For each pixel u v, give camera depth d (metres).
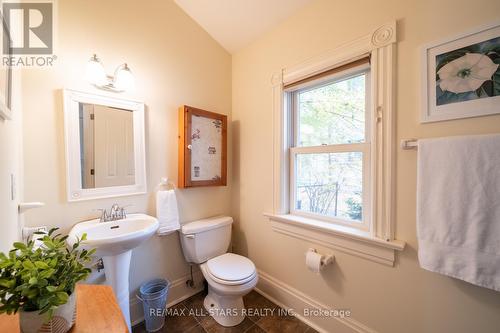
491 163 0.85
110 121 1.42
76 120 1.29
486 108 0.89
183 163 1.70
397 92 1.12
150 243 1.63
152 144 1.63
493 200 0.85
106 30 1.41
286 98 1.73
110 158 1.43
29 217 1.16
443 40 0.98
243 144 2.04
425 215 0.99
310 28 1.50
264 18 1.69
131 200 1.52
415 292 1.09
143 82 1.58
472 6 0.92
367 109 1.33
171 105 1.73
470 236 0.89
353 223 1.39
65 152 1.26
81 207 1.32
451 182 0.93
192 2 1.70
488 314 0.90
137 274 1.57
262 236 1.87
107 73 1.42
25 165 1.14
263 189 1.86
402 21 1.10
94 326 0.66
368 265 1.24
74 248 0.71
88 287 0.86
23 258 0.59
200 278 1.91
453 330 0.99
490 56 0.89
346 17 1.31
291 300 1.64
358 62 1.28
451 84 0.97
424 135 1.05
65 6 1.27
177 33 1.76
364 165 1.33
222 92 2.07
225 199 2.11
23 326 0.56
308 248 1.53
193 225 1.73
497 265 0.84
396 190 1.14
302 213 1.67
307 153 1.63
